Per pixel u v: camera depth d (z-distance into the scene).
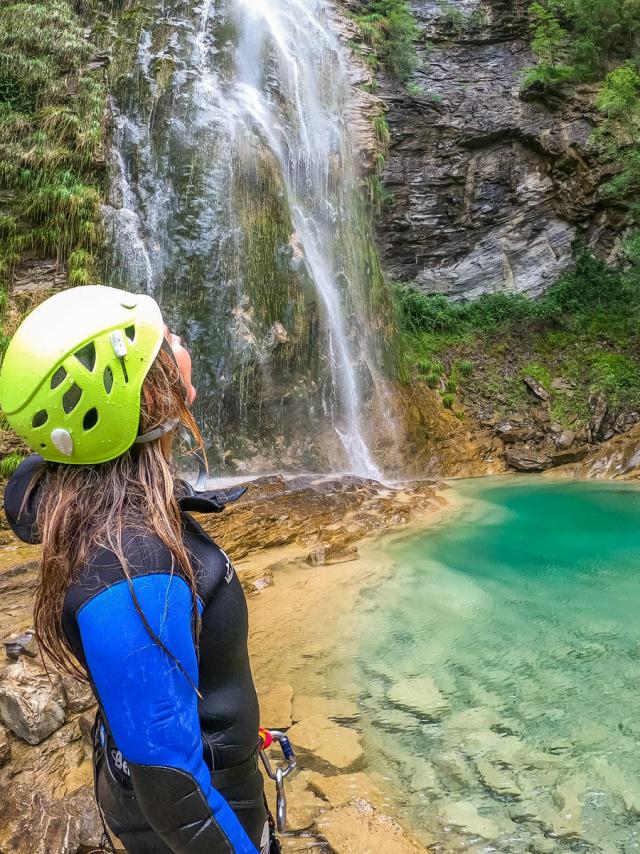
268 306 12.67
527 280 18.78
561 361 16.38
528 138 18.75
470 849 2.62
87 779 3.20
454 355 16.83
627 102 16.86
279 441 12.44
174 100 13.18
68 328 1.10
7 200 12.05
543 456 13.48
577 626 4.97
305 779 3.09
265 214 13.10
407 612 5.35
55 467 1.20
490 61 19.48
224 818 1.08
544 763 3.18
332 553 6.93
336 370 13.48
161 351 1.23
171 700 1.03
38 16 13.91
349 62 17.22
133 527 1.10
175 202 12.63
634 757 3.20
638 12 18.27
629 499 9.98
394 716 3.67
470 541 7.64
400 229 18.95
